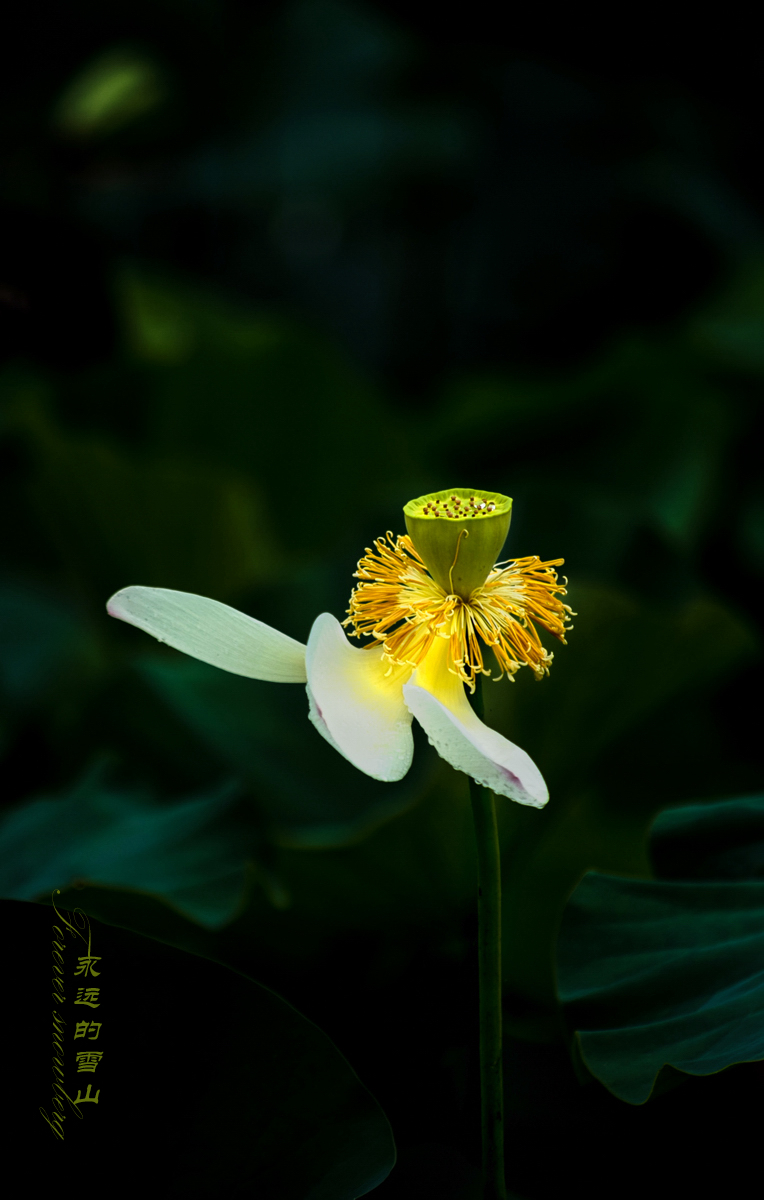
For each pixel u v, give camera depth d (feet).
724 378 10.61
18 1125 4.36
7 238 11.05
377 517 6.70
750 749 6.10
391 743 4.23
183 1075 4.39
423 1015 4.99
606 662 5.28
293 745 5.75
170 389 9.88
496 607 4.33
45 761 7.11
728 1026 4.42
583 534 6.71
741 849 4.70
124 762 5.78
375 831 4.90
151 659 5.94
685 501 9.27
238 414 9.95
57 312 11.05
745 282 11.31
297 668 4.28
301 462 9.96
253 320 11.91
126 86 12.78
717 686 5.40
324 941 5.08
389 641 4.32
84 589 8.87
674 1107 4.84
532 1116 4.84
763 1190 4.76
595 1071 4.42
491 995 4.33
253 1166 4.35
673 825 4.74
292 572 6.56
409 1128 4.84
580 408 9.63
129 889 4.82
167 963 4.42
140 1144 4.37
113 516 8.48
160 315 11.69
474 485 9.31
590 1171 4.77
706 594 6.55
